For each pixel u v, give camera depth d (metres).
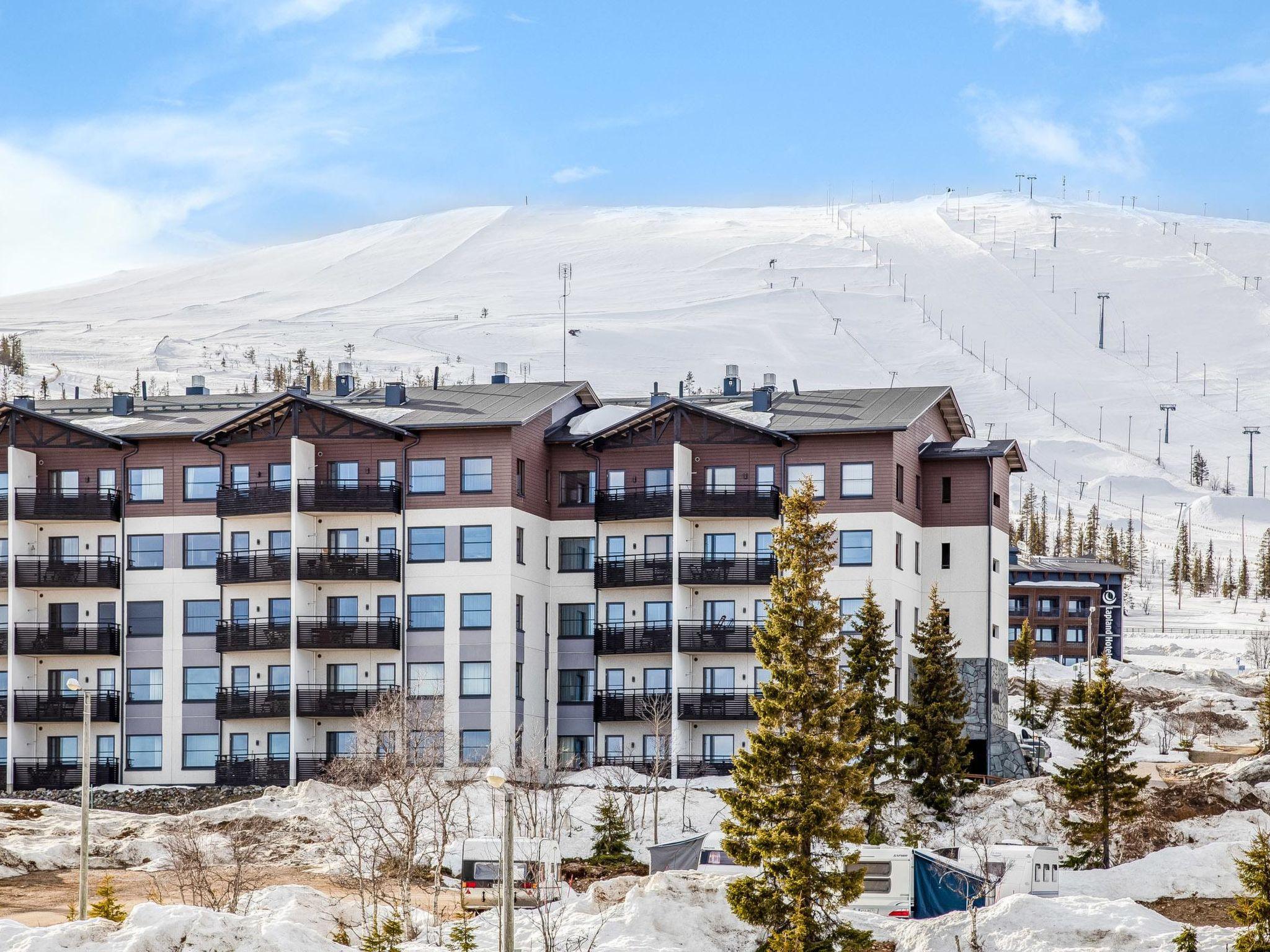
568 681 99.19
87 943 52.12
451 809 81.06
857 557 95.12
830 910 59.53
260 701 95.19
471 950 57.22
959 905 65.44
